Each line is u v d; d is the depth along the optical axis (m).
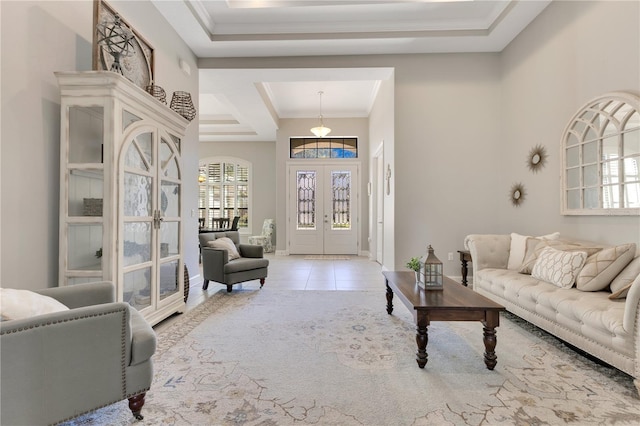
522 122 4.43
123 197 2.43
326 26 4.52
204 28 4.33
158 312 2.96
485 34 4.54
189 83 4.74
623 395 1.86
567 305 2.35
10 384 1.27
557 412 1.70
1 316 1.36
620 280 2.41
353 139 8.64
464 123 5.01
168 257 3.17
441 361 2.29
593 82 3.23
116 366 1.56
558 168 3.73
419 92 5.03
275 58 5.04
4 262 2.05
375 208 7.56
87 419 1.64
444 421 1.63
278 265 6.71
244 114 7.27
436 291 2.61
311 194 8.60
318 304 3.73
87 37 2.74
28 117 2.20
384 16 4.40
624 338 1.91
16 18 2.11
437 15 4.39
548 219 3.92
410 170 5.04
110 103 2.33
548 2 3.82
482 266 3.79
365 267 6.46
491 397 1.84
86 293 1.95
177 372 2.11
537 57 4.09
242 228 9.92
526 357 2.35
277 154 8.55
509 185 4.75
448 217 5.02
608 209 2.99
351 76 5.34
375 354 2.40
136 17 3.43
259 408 1.73
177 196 3.38
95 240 2.38
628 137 2.83
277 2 4.12
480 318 2.18
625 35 2.87
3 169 2.04
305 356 2.36
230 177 10.00
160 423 1.61
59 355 1.39
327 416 1.67
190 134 4.73
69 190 2.38
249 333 2.81
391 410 1.72
